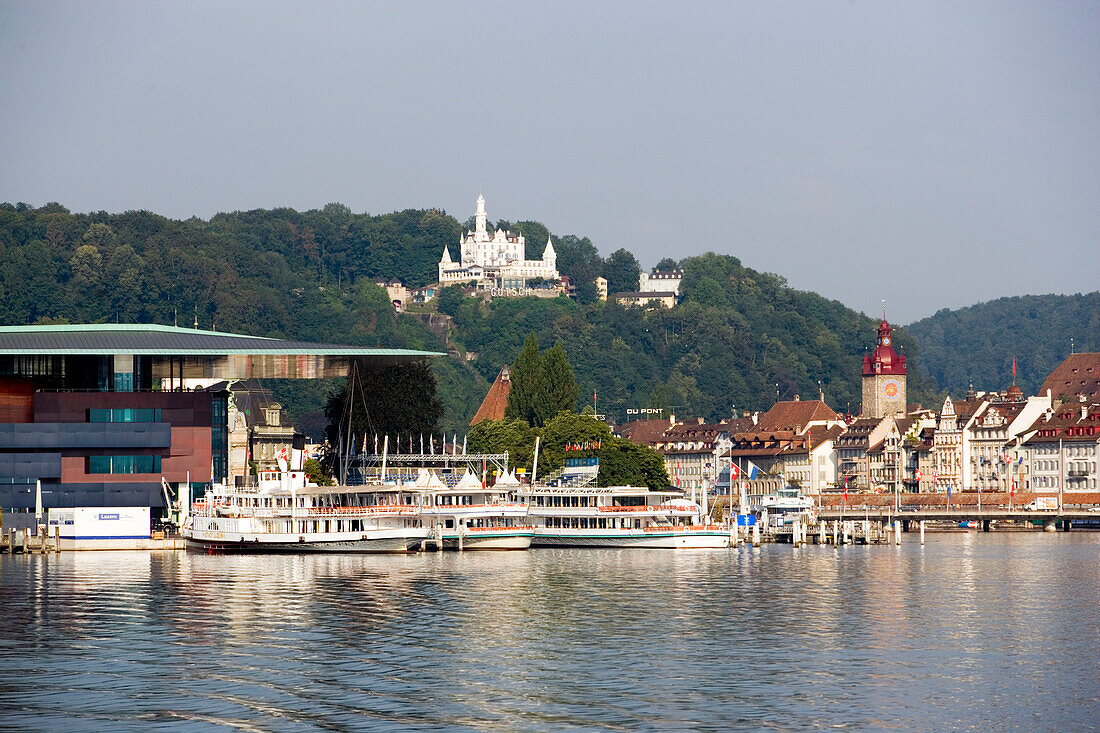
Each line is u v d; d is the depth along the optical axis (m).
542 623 142.25
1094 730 97.56
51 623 141.38
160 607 153.50
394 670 116.81
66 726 99.00
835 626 141.00
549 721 100.12
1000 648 127.38
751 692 108.38
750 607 155.62
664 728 98.25
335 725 99.12
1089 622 143.62
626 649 126.75
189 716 101.44
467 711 102.75
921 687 110.12
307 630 137.12
